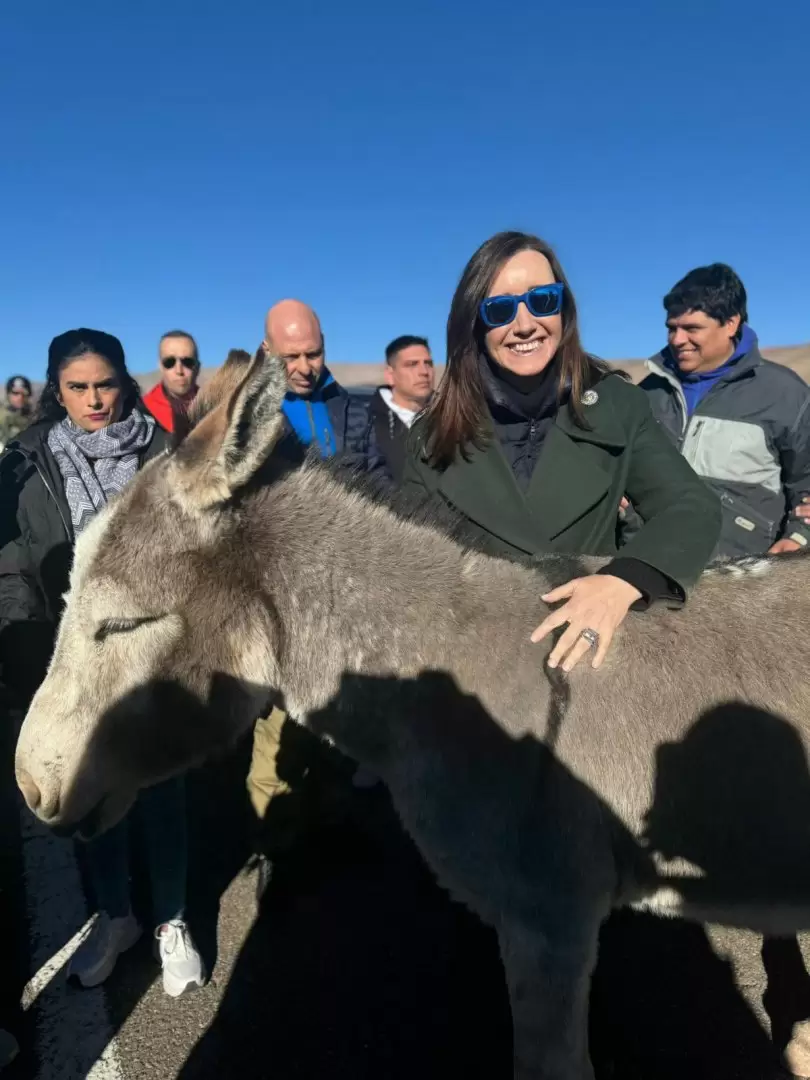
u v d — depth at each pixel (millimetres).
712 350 3676
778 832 1909
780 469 3670
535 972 1915
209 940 3211
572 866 1908
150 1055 2602
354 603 2062
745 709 1919
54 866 3719
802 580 2104
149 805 2896
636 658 1981
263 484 2107
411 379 5691
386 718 2062
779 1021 2570
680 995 2857
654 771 1923
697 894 2016
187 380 6035
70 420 2914
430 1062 2566
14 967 3029
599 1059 2537
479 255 2377
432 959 3080
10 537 2896
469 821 1974
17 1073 2525
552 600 1978
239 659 2035
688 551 1998
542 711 1947
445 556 2145
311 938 3215
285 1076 2518
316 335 4254
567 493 2375
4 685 3262
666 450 2367
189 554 1974
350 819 4164
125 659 1978
